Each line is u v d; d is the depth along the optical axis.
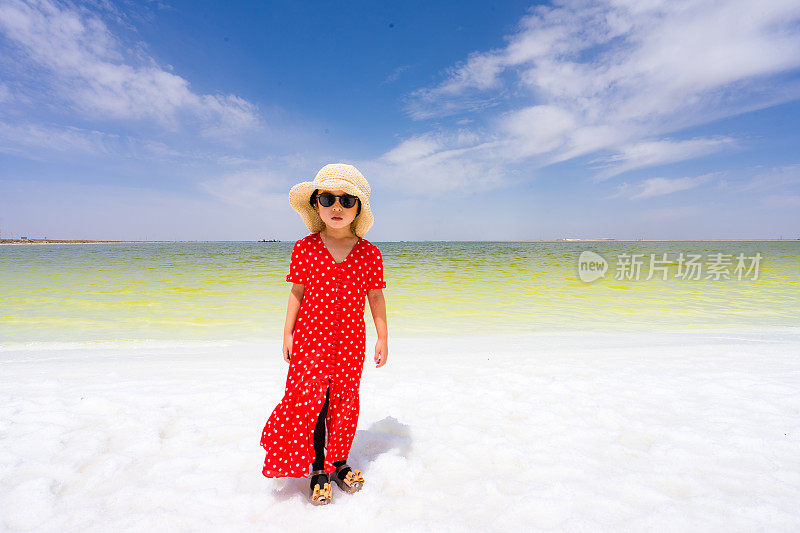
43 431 2.59
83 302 8.97
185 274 14.78
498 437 2.59
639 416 2.90
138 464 2.29
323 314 2.14
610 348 5.23
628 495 1.94
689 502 1.85
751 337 5.96
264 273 15.27
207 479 2.10
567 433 2.64
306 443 2.02
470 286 12.29
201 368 4.28
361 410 3.12
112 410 3.02
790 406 3.04
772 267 18.70
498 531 1.68
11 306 8.45
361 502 1.89
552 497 1.90
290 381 2.12
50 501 1.88
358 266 2.21
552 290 11.47
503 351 5.12
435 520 1.75
